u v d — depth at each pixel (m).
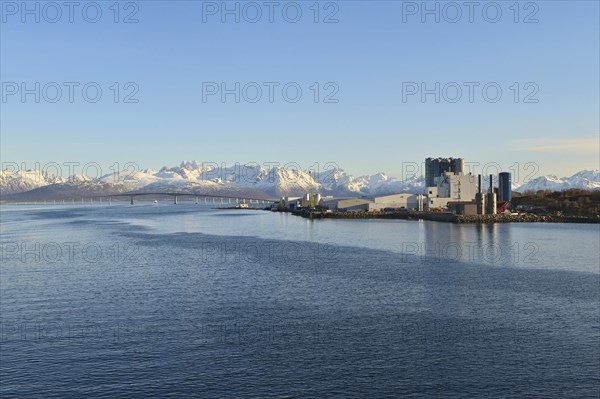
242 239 154.00
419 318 58.16
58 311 61.94
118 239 157.00
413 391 39.19
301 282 79.56
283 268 94.19
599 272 88.31
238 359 45.31
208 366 43.75
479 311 61.16
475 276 84.50
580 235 155.75
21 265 100.75
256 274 87.44
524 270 90.62
